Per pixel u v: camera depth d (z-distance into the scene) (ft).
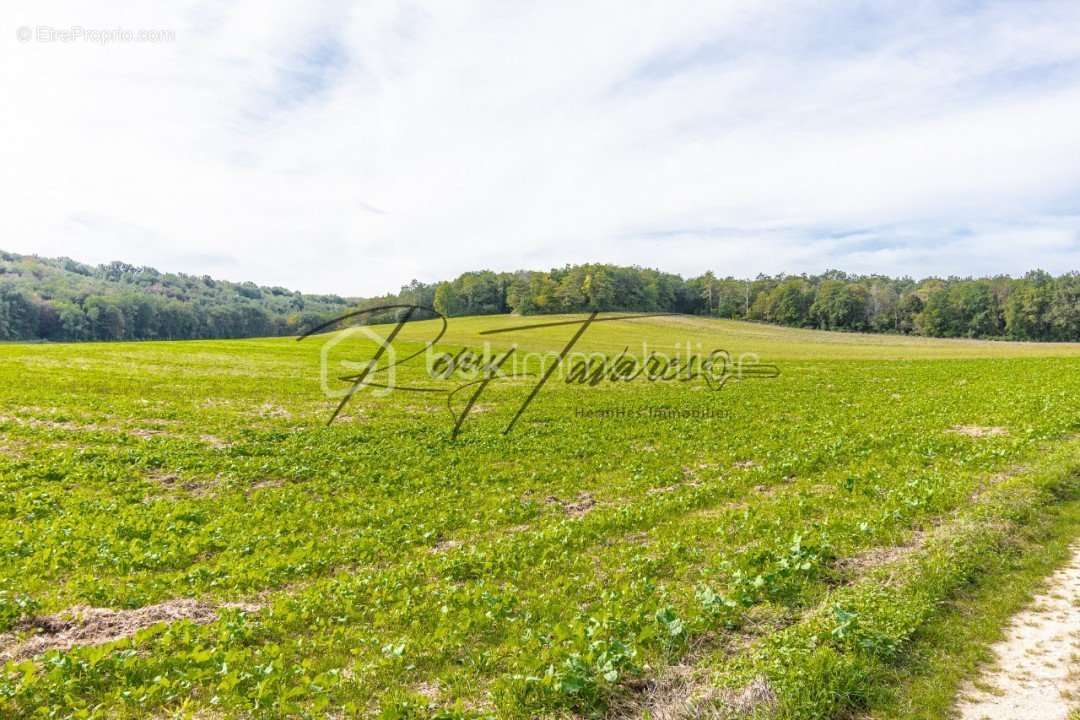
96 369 145.69
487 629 30.91
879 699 23.95
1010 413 84.48
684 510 50.44
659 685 25.05
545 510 52.90
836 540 39.68
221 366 163.02
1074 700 23.31
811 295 481.87
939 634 28.22
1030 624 29.04
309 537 46.37
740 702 23.09
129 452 69.72
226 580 37.50
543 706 23.99
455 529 48.67
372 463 69.97
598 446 78.18
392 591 35.86
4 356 164.14
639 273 463.83
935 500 46.24
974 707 23.39
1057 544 37.83
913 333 449.06
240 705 23.80
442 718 22.98
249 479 63.00
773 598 32.63
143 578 37.27
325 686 25.31
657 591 34.04
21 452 68.33
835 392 124.57
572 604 33.45
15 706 23.48
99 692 24.99
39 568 37.93
